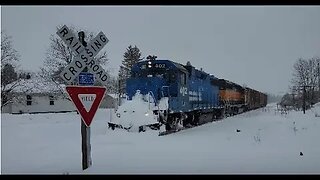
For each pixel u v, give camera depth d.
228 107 41.34
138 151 11.61
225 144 13.74
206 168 8.76
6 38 41.94
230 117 38.91
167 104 19.52
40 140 13.96
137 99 19.09
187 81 23.84
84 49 8.23
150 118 17.97
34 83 54.97
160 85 20.05
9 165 9.25
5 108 51.62
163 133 17.81
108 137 15.21
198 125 26.02
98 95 8.42
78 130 18.11
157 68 21.27
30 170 8.57
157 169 8.59
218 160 9.92
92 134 16.80
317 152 11.70
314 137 16.42
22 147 12.11
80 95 8.16
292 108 64.44
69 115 34.97
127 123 17.62
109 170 8.43
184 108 22.86
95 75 8.38
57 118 30.30
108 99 66.81
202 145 13.35
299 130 20.08
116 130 17.47
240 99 50.97
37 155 10.75
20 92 49.41
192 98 25.22
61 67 44.56
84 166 8.52
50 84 51.78
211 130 20.88
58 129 17.73
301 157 10.55
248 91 58.06
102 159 10.00
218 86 36.75
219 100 37.09
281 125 24.19
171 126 20.80
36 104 54.75
